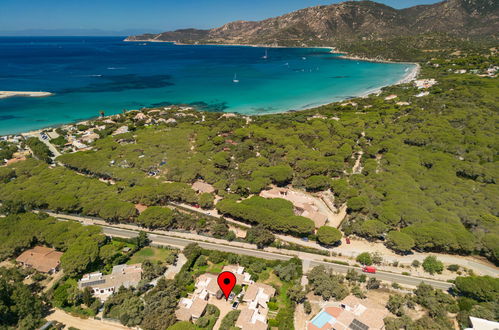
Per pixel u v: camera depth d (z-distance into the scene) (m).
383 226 85.44
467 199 95.38
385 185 105.75
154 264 75.88
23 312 59.81
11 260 78.00
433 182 104.62
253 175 113.81
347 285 70.75
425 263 75.38
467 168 113.88
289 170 114.56
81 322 61.19
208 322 60.66
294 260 76.56
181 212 100.31
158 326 57.62
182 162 123.88
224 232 87.44
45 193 101.62
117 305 63.56
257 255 81.25
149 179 110.62
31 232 82.25
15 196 99.75
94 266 76.12
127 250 82.44
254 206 92.50
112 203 94.75
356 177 112.44
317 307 64.62
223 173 118.94
